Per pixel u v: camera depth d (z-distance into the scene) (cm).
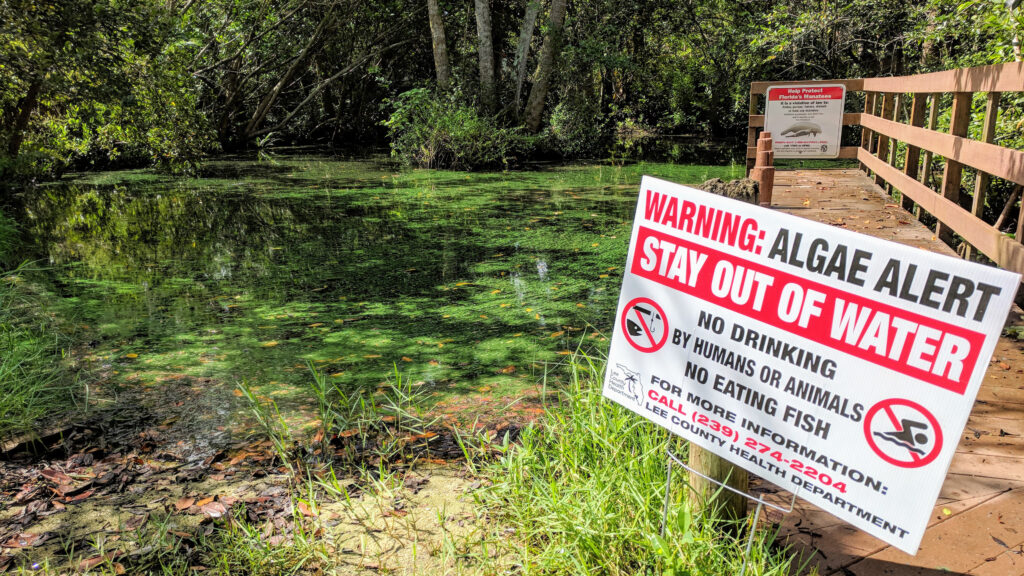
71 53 969
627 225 886
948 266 157
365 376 429
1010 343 370
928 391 162
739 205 192
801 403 185
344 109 2298
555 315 541
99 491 300
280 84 2078
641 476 244
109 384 418
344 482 301
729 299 197
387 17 2098
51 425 360
